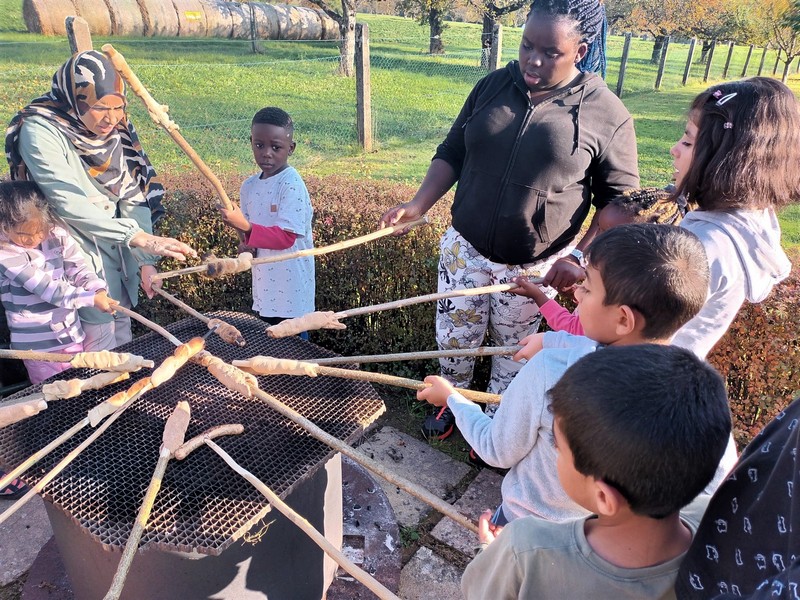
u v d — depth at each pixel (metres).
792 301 2.68
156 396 2.06
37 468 1.76
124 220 2.72
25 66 12.72
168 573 1.73
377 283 3.74
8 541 2.61
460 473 3.13
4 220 2.50
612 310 1.50
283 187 3.04
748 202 1.73
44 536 2.64
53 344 2.77
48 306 2.73
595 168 2.60
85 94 2.56
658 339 1.53
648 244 1.47
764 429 1.15
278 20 20.28
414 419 3.54
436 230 3.51
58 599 2.24
